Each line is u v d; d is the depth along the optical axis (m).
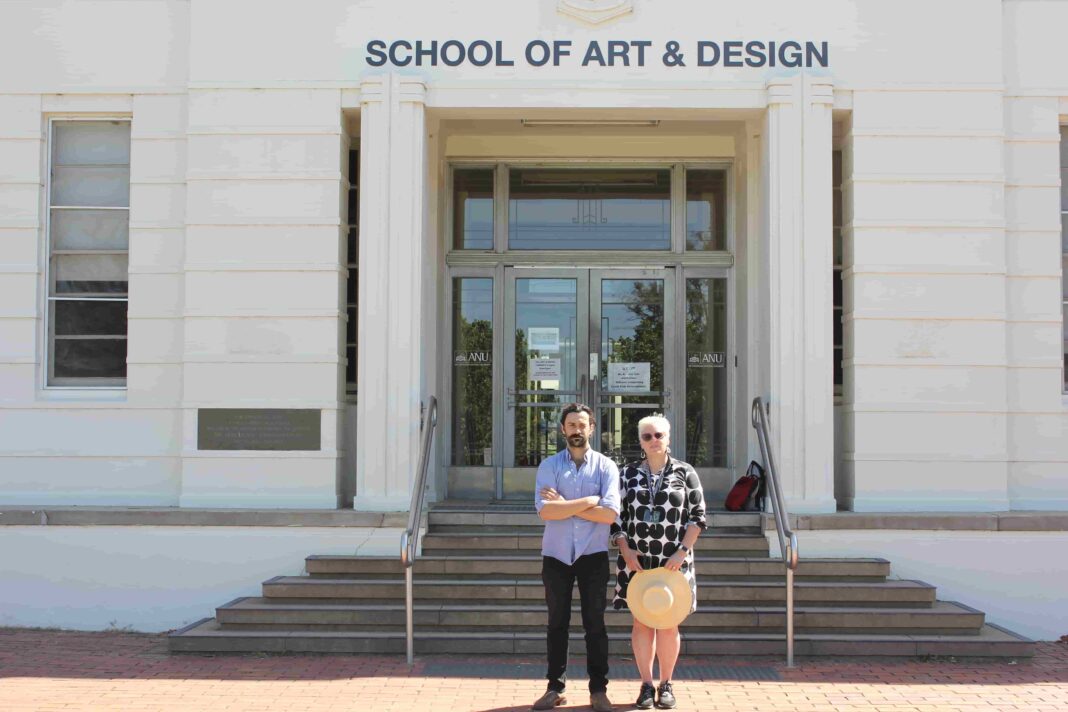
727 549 8.48
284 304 8.97
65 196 9.54
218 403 8.93
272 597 7.98
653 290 10.71
